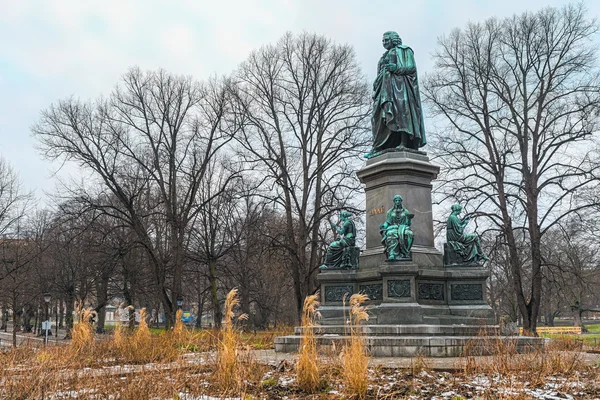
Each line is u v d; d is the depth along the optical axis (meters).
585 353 17.52
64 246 39.03
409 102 20.27
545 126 32.09
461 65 34.16
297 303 35.09
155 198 45.50
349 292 18.61
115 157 37.31
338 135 37.47
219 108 37.22
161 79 38.28
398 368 11.49
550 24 32.34
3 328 79.88
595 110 31.12
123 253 37.78
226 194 38.03
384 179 19.36
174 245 39.84
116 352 14.96
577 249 38.59
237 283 51.66
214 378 9.70
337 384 9.47
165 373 10.41
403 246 17.58
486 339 12.72
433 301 17.83
